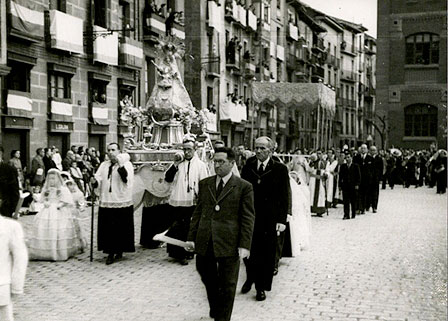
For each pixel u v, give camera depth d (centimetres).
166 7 3472
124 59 2836
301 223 1198
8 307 518
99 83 2688
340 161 2022
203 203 696
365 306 786
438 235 1441
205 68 3981
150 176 1216
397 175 3453
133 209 1101
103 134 2698
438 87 4759
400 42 4853
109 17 2752
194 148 1118
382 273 995
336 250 1214
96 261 1076
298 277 960
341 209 2066
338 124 7600
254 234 816
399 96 4862
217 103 4166
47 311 745
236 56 4481
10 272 520
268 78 5212
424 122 4825
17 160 1862
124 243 1064
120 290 859
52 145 2362
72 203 1105
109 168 1071
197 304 784
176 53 1438
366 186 1902
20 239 524
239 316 734
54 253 1066
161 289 866
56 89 2392
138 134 1447
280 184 823
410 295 848
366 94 8694
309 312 755
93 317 721
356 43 8419
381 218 1795
